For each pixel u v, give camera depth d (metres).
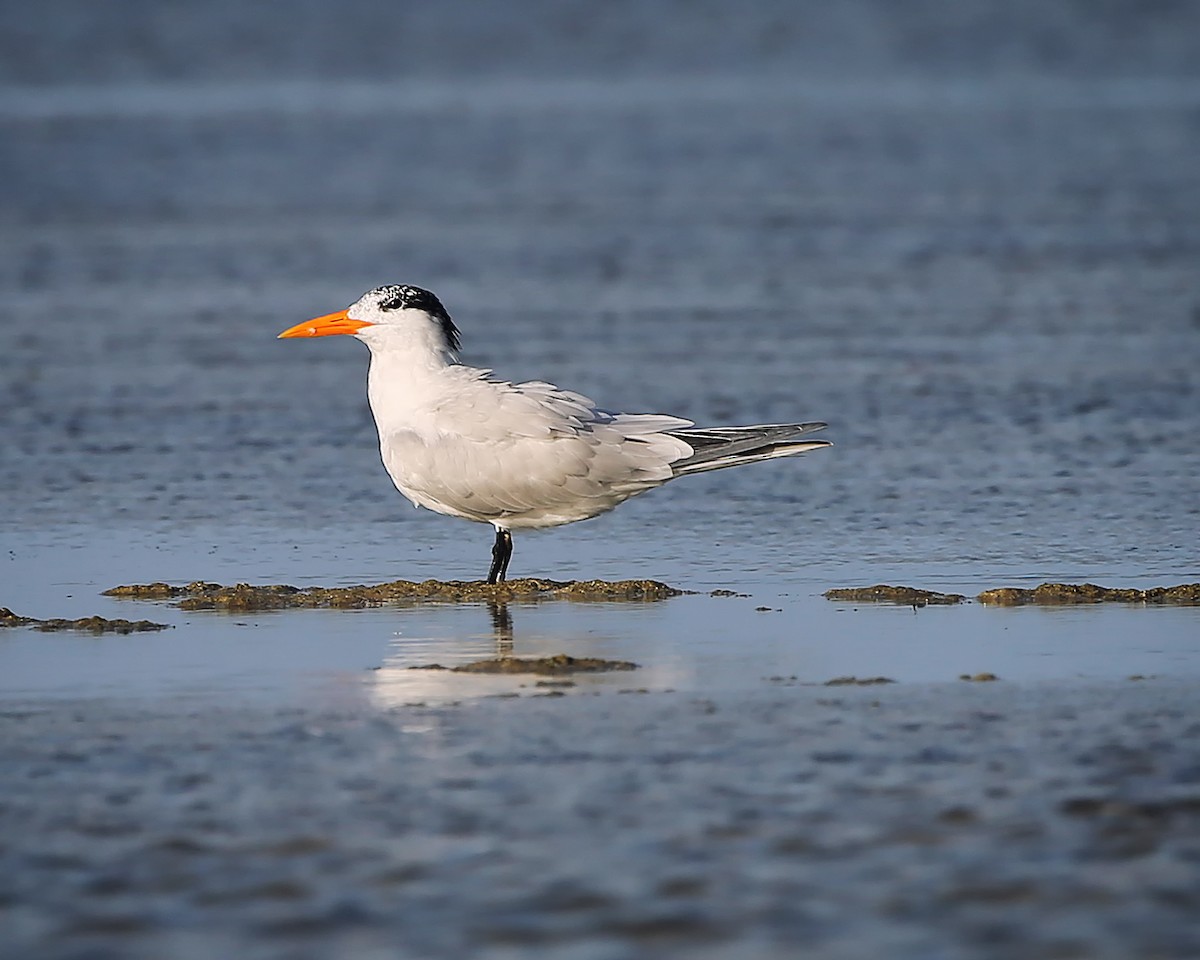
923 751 9.09
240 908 7.36
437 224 34.75
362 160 43.88
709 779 8.70
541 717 9.76
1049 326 24.80
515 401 13.48
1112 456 17.66
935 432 18.86
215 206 37.19
